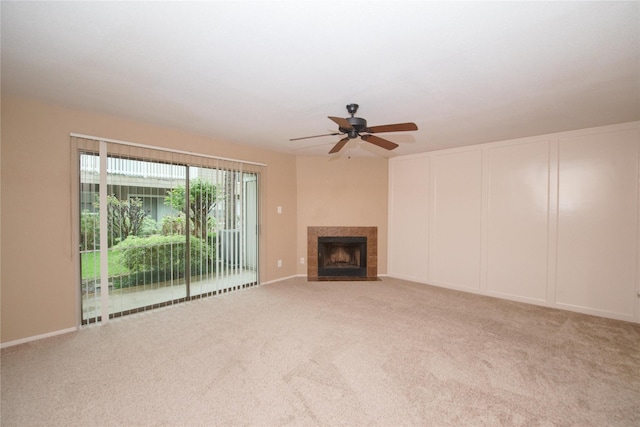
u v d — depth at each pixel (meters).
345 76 2.23
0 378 2.19
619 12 1.48
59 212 2.94
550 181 3.88
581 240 3.68
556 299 3.85
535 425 1.76
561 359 2.52
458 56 1.93
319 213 5.46
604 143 3.51
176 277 3.88
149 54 1.94
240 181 4.55
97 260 3.20
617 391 2.09
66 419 1.78
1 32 1.68
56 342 2.77
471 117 3.20
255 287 4.73
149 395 2.01
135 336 2.91
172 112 3.08
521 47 1.82
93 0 1.41
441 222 4.90
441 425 1.76
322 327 3.15
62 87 2.47
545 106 2.86
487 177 4.41
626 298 3.41
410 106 2.87
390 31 1.66
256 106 2.88
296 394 2.03
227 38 1.74
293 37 1.73
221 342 2.79
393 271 5.52
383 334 2.99
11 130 2.67
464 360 2.49
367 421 1.79
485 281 4.43
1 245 2.66
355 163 5.51
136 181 3.47
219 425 1.74
